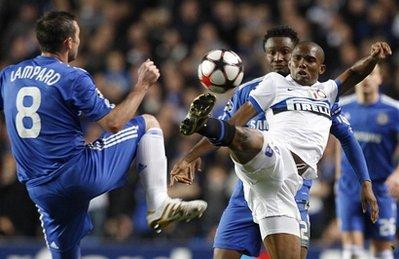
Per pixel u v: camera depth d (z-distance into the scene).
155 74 24.27
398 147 34.44
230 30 55.25
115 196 44.34
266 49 26.39
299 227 24.38
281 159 23.53
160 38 54.97
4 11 57.97
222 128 22.52
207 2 56.22
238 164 23.41
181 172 24.66
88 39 55.59
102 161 24.59
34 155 24.41
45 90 24.25
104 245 39.50
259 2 56.41
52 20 24.75
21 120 24.45
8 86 24.81
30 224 43.94
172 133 46.19
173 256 39.06
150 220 25.08
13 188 43.78
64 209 24.69
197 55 52.78
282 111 24.53
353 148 26.45
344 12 54.84
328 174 43.53
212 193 43.78
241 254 26.91
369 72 25.48
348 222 33.62
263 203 24.14
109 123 23.95
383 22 54.19
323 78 51.38
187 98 49.38
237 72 24.69
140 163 25.34
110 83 50.84
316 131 24.44
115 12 56.94
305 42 25.02
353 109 33.62
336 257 38.06
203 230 43.62
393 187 32.28
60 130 24.28
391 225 33.44
